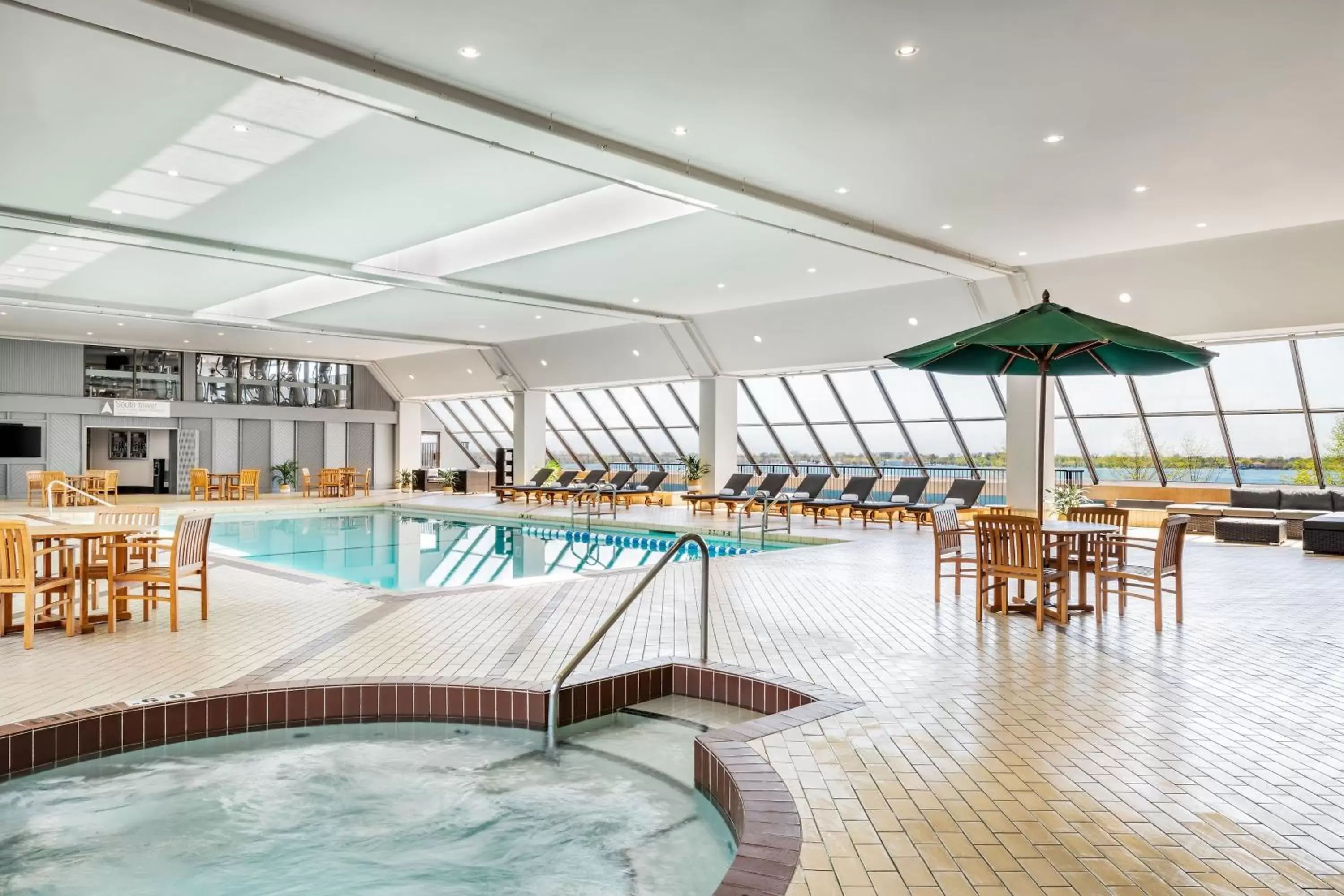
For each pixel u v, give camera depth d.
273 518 18.22
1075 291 11.61
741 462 20.95
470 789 3.85
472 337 19.33
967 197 8.21
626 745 4.36
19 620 6.38
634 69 5.46
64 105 6.13
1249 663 5.16
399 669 5.05
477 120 6.06
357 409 24.64
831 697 4.39
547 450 25.50
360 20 4.84
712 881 3.07
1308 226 9.40
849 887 2.44
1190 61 5.29
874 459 18.50
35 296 13.92
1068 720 4.02
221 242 9.99
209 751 4.26
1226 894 2.42
